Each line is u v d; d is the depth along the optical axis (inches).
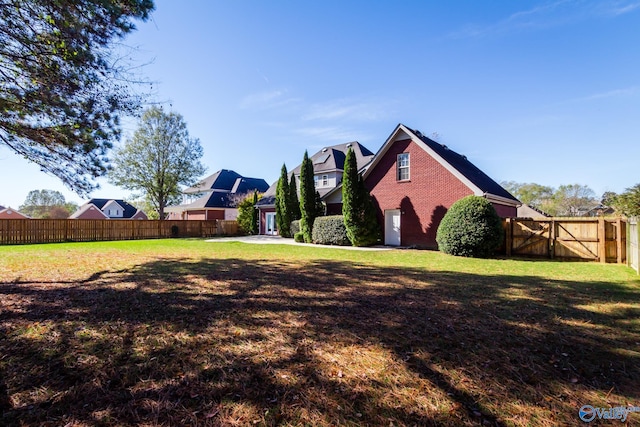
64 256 402.9
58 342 124.3
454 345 126.2
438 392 92.8
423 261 378.0
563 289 226.4
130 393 90.4
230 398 88.5
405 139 590.9
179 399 87.7
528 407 86.1
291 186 827.4
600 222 393.4
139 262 347.6
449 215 454.0
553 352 120.9
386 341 129.4
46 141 208.1
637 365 111.2
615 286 238.2
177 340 128.0
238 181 1450.5
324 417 80.6
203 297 194.2
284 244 639.8
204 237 943.0
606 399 90.6
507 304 185.5
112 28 191.9
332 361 111.4
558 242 421.1
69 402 85.5
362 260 382.9
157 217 1471.5
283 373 102.7
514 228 456.4
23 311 161.3
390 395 90.9
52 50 175.9
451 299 196.1
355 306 179.0
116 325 143.7
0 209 1583.4
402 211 587.8
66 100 192.5
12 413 80.2
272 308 172.9
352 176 571.8
